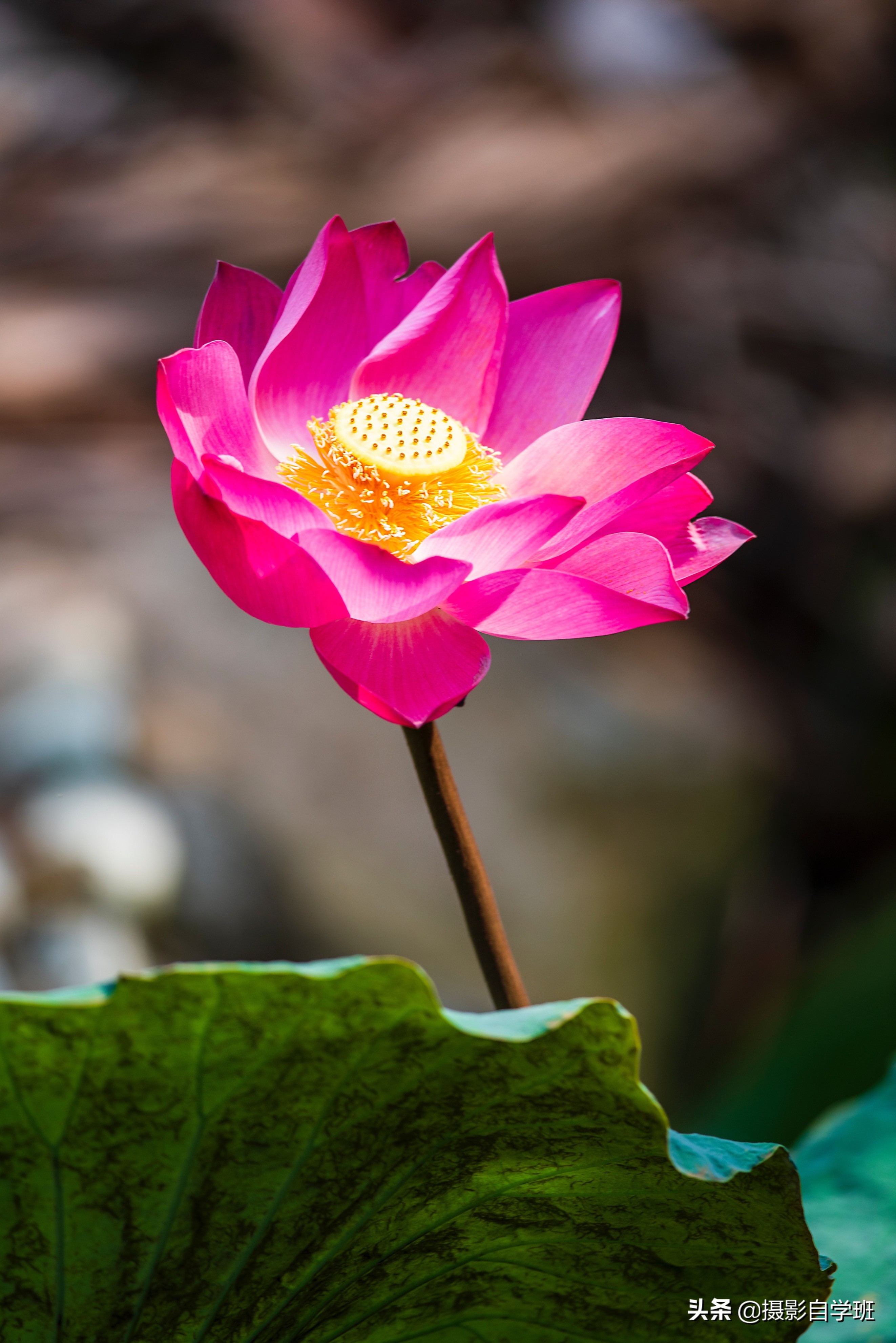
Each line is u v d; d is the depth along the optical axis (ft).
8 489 11.57
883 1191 4.74
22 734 9.05
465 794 10.04
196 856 8.93
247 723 9.77
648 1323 4.34
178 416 4.39
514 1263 4.28
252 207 15.31
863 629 13.64
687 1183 4.17
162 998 3.98
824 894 12.23
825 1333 4.58
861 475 14.52
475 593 4.46
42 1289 4.15
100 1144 4.06
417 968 3.99
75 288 14.28
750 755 11.63
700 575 4.56
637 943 10.19
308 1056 4.04
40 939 8.19
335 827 9.51
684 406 14.92
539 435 4.76
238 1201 4.13
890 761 12.90
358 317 4.75
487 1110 4.10
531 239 15.16
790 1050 8.97
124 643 9.95
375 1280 4.26
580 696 11.05
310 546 4.41
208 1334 4.23
